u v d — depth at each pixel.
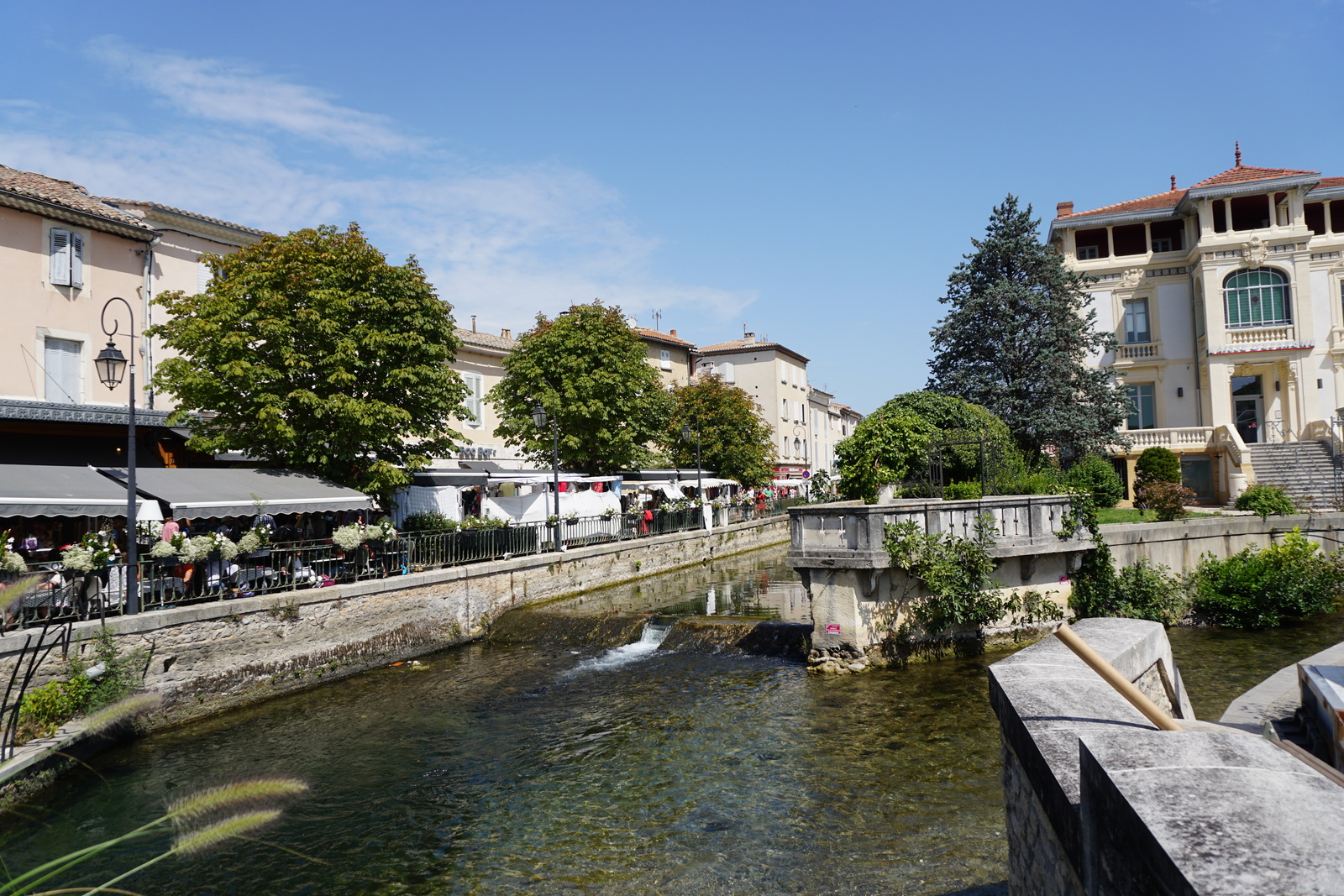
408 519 22.84
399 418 19.77
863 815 8.92
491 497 27.59
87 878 8.33
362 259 20.36
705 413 45.25
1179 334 33.88
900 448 20.91
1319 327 32.03
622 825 9.05
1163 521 21.23
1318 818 1.99
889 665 15.29
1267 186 31.70
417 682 16.03
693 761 10.92
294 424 19.61
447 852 8.66
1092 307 35.09
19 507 12.73
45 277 20.52
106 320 21.77
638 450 34.47
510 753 11.62
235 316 18.53
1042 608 16.47
